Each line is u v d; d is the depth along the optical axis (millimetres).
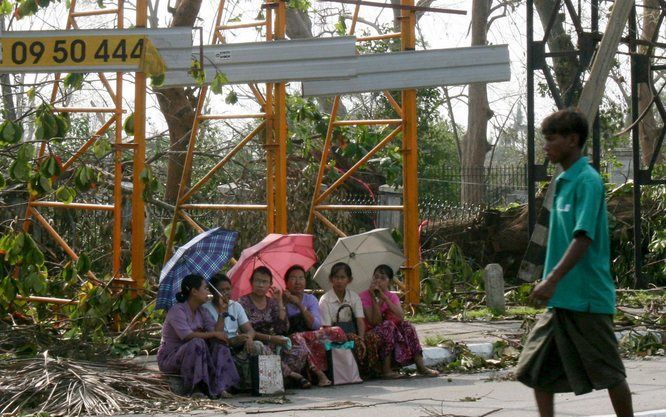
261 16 17000
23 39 11398
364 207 14406
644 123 29484
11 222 13391
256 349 9078
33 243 11461
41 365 8633
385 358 9945
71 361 9008
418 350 10102
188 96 17609
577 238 5578
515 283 18859
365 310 10266
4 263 12086
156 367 9914
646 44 16312
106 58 11352
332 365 9602
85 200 15445
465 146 34875
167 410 8047
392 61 13734
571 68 25781
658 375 9609
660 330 11891
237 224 16859
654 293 16422
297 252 10406
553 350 5789
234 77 12750
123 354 10844
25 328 11141
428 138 33656
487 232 19156
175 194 17234
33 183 11359
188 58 11602
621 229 18328
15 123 11195
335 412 7832
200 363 8797
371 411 7832
